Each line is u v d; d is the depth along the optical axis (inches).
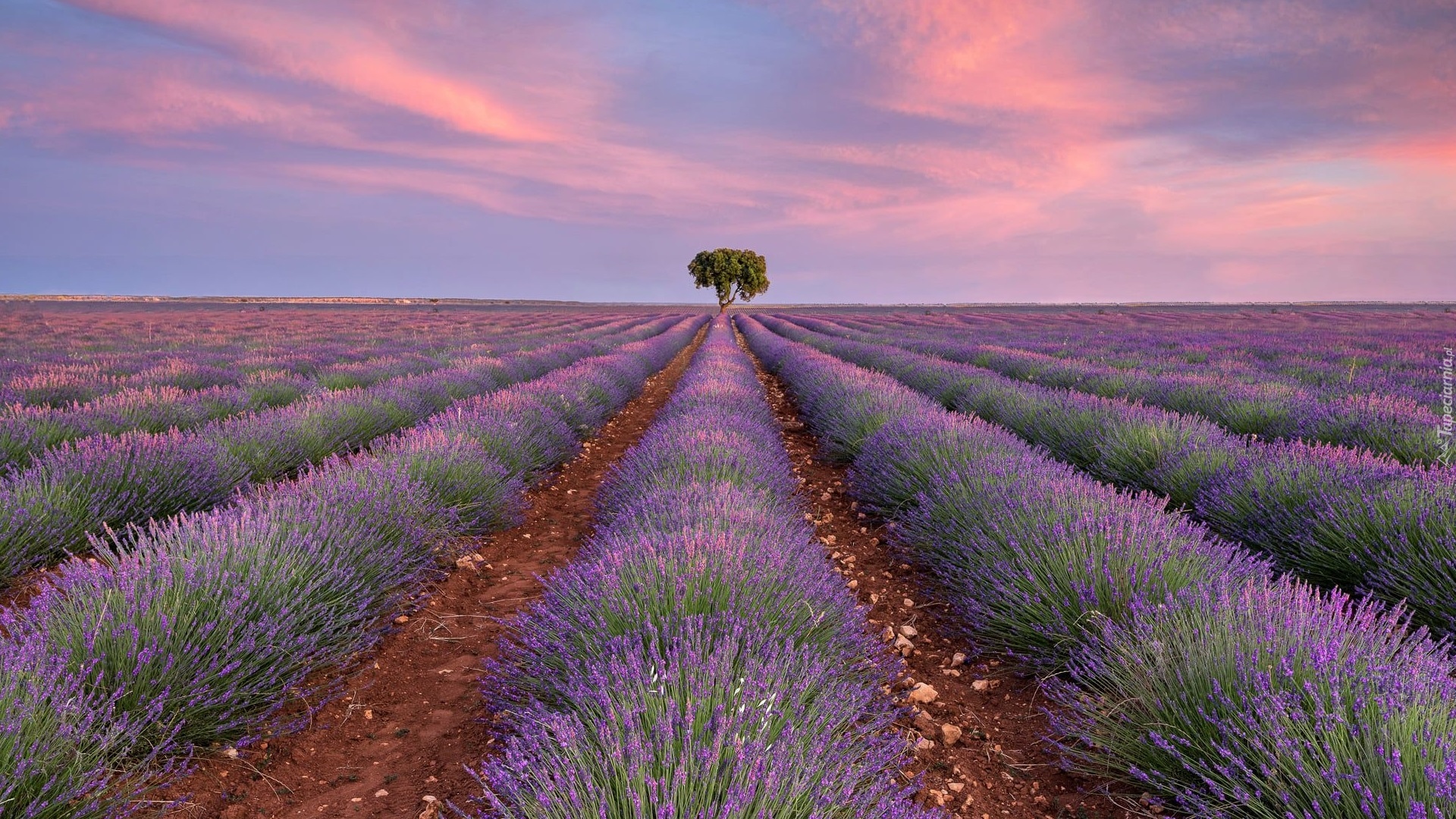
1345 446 255.1
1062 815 94.7
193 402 340.8
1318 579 159.8
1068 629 127.0
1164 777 90.6
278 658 117.1
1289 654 97.8
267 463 255.1
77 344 866.8
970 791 100.0
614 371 578.9
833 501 268.4
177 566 122.3
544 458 300.7
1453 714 82.9
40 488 181.6
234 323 1518.2
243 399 374.6
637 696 89.0
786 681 97.8
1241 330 1206.3
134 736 93.0
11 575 158.2
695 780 72.7
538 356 677.3
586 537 212.5
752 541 146.0
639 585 120.0
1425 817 68.7
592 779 71.6
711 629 107.8
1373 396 313.1
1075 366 524.1
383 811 95.9
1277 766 81.4
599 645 110.3
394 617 160.6
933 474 216.5
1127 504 169.0
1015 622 134.3
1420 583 135.6
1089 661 119.3
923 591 177.8
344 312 2391.7
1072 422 294.5
